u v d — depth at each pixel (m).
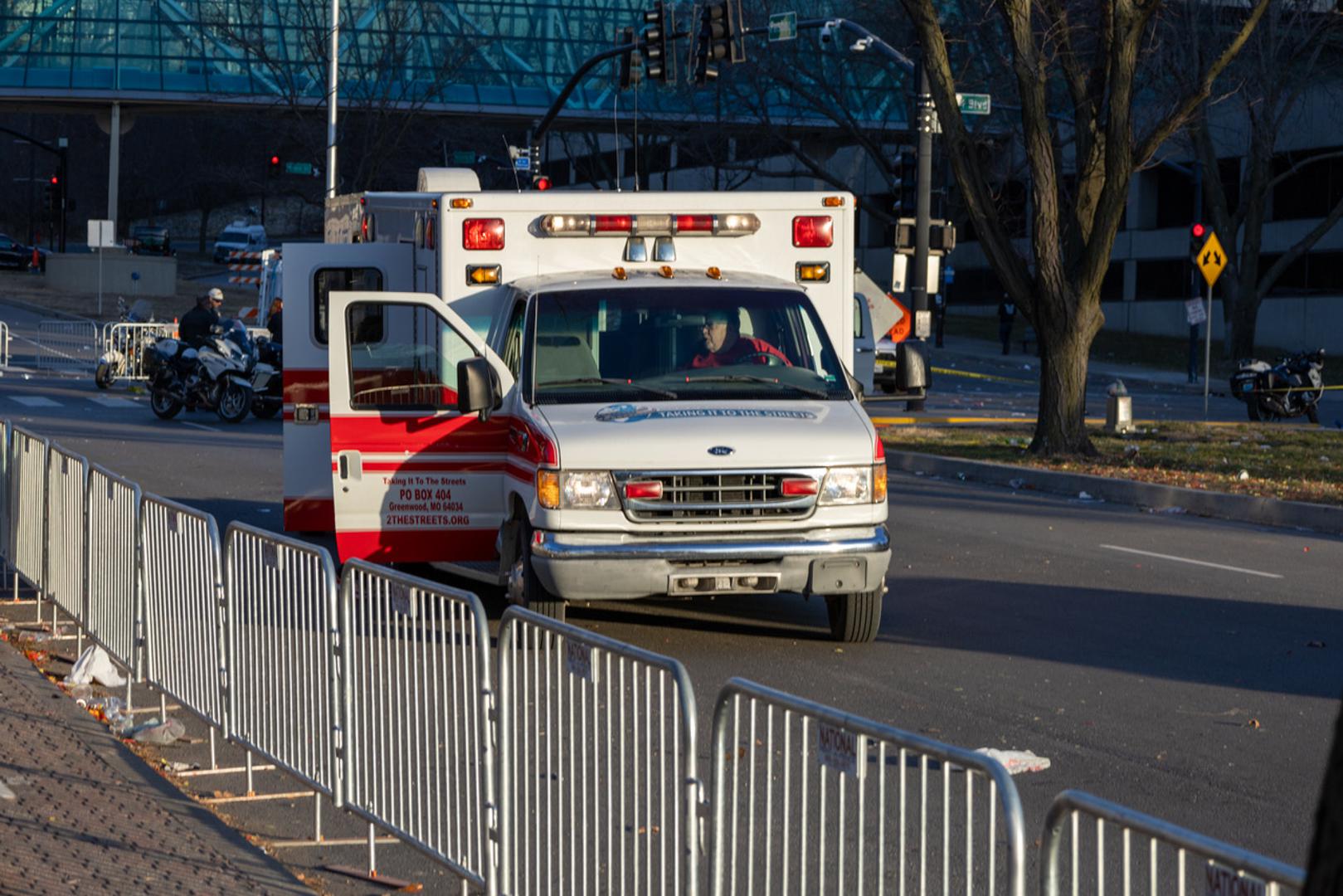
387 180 177.25
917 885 13.63
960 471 50.47
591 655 11.69
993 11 93.31
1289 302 129.62
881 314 67.19
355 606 15.16
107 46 172.50
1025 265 53.00
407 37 159.88
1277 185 130.38
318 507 30.00
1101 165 52.28
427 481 25.27
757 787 15.20
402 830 14.39
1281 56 111.12
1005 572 32.19
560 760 12.09
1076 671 23.17
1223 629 26.42
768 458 22.95
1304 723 20.27
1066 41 53.59
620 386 24.72
